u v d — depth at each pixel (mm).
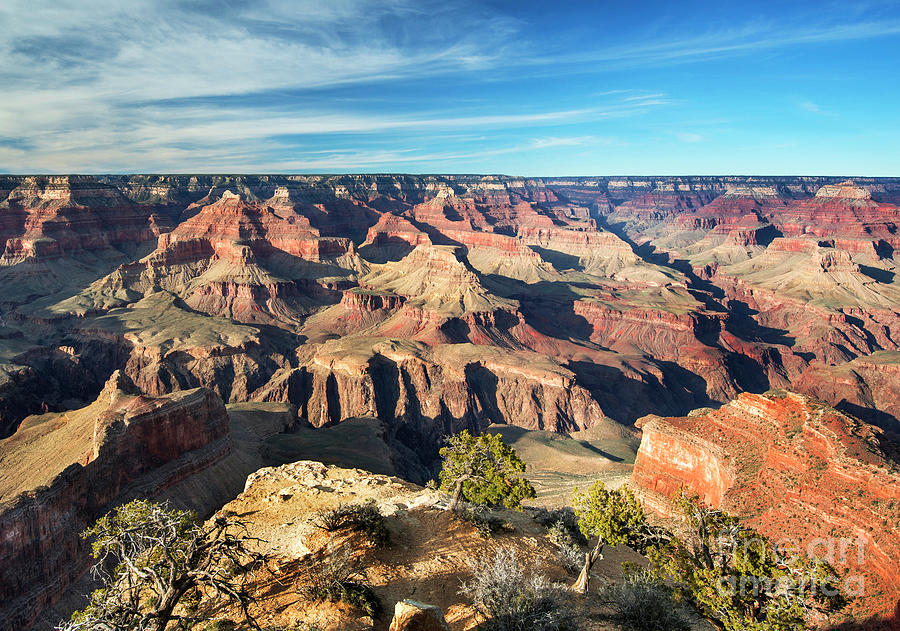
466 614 32062
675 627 35625
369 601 32062
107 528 30453
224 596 33781
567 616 32875
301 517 47844
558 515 55000
